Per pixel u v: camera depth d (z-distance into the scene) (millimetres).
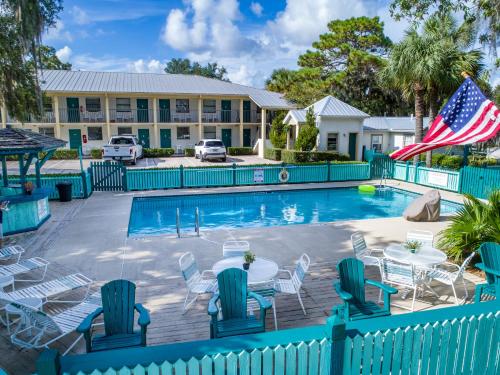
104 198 17359
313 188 20688
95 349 4551
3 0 13469
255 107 38188
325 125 26953
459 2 10633
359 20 38531
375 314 5312
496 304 4301
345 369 3559
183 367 3225
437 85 20250
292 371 3482
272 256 9477
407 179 21969
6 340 5648
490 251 6223
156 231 13867
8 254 8258
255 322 5137
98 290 7457
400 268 6551
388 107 44000
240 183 20875
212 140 30500
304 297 7133
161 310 6645
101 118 34188
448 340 3980
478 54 19875
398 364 3799
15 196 11578
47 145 12328
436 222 13195
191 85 36812
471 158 26062
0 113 31578
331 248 10141
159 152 33969
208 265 8875
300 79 41281
